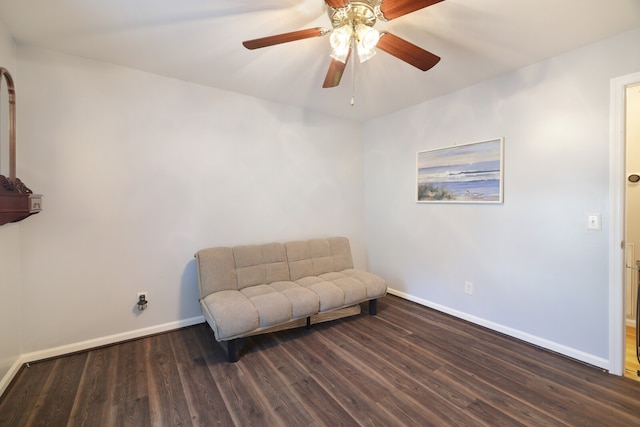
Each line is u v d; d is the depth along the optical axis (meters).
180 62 2.38
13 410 1.68
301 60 2.33
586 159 2.12
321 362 2.19
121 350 2.35
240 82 2.76
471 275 2.86
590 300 2.12
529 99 2.40
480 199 2.76
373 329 2.74
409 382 1.95
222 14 1.76
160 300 2.66
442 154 3.08
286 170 3.39
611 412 1.67
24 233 2.12
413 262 3.45
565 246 2.24
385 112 3.64
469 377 1.99
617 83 1.97
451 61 2.32
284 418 1.64
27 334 2.13
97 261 2.39
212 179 2.91
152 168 2.61
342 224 3.89
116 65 2.43
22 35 1.99
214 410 1.69
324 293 2.68
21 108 2.10
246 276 2.80
